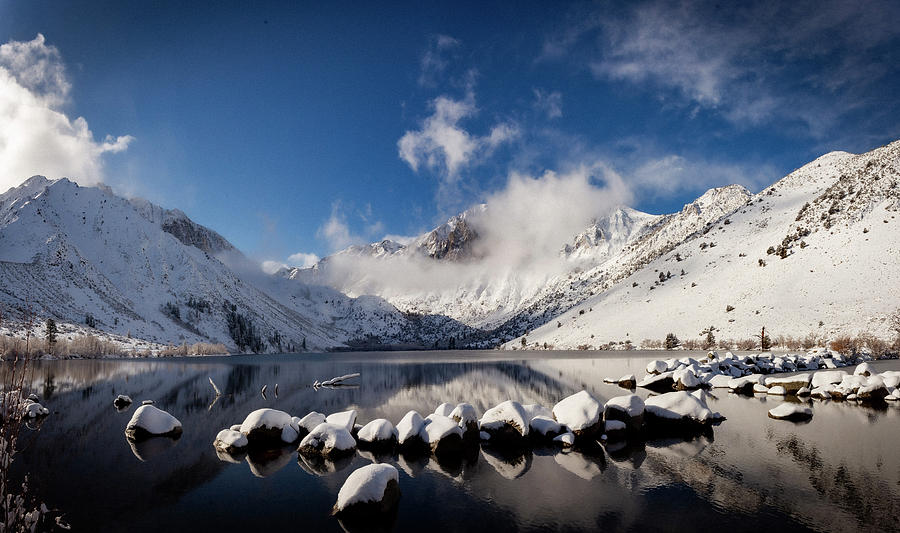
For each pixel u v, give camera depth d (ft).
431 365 288.30
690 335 358.64
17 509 28.40
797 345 258.16
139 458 58.18
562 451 60.44
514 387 135.74
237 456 59.11
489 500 43.45
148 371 228.02
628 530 36.45
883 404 91.61
